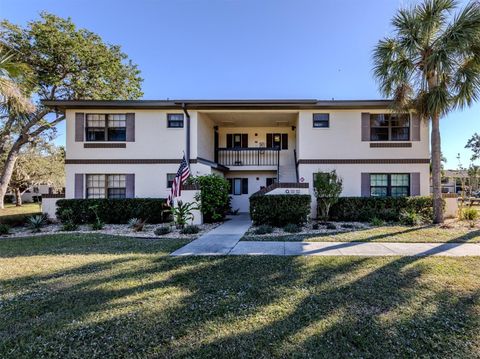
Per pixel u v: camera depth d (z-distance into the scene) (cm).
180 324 300
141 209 1121
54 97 1469
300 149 1253
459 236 753
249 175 1534
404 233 803
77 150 1247
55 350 256
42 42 1324
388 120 1256
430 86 922
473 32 802
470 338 271
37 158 2433
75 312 329
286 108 1246
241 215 1373
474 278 428
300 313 324
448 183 3853
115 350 255
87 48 1427
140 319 311
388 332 281
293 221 976
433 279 425
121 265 515
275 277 446
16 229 1021
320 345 261
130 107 1241
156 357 245
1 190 1628
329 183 1019
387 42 952
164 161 1252
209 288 401
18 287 409
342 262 519
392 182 1250
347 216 1115
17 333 285
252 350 254
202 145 1330
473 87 871
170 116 1270
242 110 1262
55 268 500
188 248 650
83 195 1240
